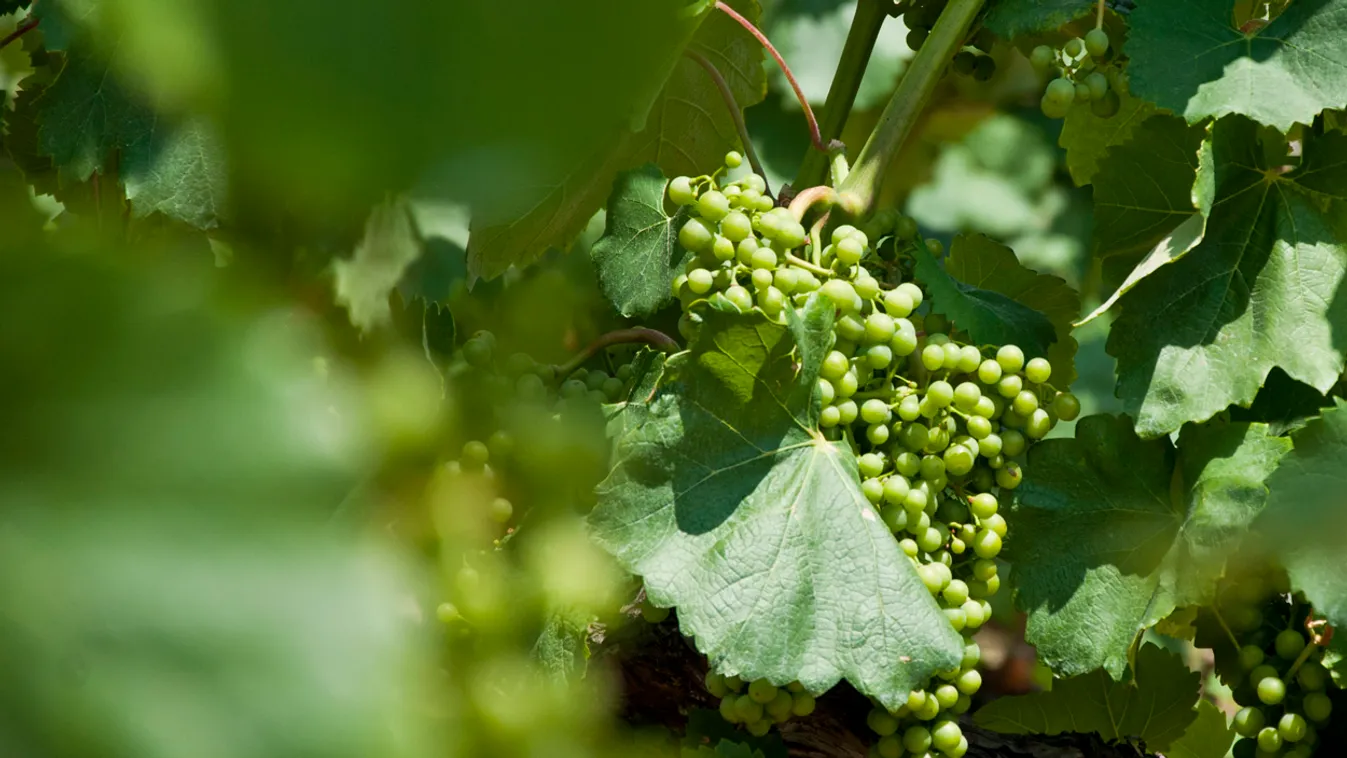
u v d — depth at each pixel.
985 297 1.54
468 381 1.47
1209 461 1.51
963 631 1.49
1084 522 1.51
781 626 1.44
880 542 1.45
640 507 1.44
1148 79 1.49
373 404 0.59
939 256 1.57
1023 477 1.51
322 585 0.37
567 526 1.44
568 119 0.31
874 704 1.49
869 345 1.48
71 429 0.35
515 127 0.31
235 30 0.30
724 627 1.44
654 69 0.32
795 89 1.56
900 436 1.48
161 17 0.31
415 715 0.39
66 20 1.50
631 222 1.54
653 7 0.32
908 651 1.44
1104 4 1.54
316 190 0.31
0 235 0.37
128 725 0.34
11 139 1.62
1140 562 1.51
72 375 0.36
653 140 1.63
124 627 0.35
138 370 0.36
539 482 1.45
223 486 0.36
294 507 0.37
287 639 0.36
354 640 0.37
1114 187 1.54
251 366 0.38
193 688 0.35
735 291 1.46
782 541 1.45
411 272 1.80
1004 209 2.88
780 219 1.47
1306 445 1.49
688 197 1.49
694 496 1.45
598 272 1.54
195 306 0.38
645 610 1.49
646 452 1.45
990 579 1.49
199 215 1.48
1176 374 1.51
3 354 0.35
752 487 1.45
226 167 0.32
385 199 0.32
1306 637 1.51
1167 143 1.53
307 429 0.38
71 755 0.34
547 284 1.63
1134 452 1.52
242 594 0.36
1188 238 1.50
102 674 0.35
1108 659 1.50
